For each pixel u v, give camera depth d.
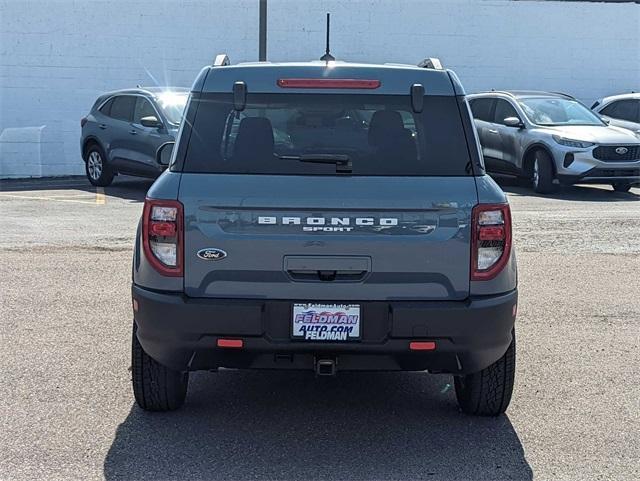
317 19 21.94
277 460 4.75
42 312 7.81
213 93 4.92
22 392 5.76
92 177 17.45
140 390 5.26
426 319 4.58
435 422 5.37
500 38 22.64
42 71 21.25
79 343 6.88
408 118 4.86
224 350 4.67
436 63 5.23
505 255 4.69
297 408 5.61
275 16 21.83
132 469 4.60
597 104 19.64
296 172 4.70
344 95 4.93
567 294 8.67
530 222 12.68
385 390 6.00
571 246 11.05
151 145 15.98
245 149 4.76
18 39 21.06
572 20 22.78
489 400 5.29
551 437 5.12
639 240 11.45
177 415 5.43
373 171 4.71
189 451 4.86
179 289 4.65
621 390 5.95
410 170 4.73
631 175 15.65
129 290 8.67
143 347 4.89
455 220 4.62
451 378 6.29
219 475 4.54
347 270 4.60
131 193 16.53
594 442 5.04
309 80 4.93
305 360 4.70
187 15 21.59
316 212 4.59
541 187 16.03
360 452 4.88
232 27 21.73
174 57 21.69
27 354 6.57
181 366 4.81
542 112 16.78
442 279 4.64
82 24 21.25
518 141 16.59
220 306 4.58
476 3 22.41
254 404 5.67
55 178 21.09
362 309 4.61
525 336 7.24
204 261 4.62
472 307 4.60
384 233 4.60
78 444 4.93
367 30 22.14
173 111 16.17
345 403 5.72
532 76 22.89
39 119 21.34
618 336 7.26
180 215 4.62
